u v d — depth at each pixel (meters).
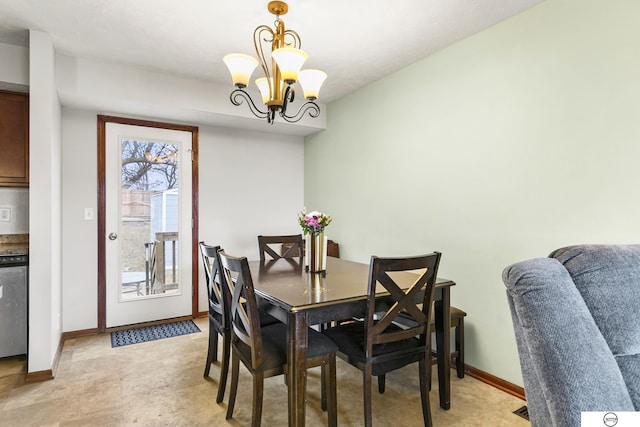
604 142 1.87
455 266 2.64
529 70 2.19
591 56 1.92
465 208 2.57
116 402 2.13
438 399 2.19
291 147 4.44
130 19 2.28
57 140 2.81
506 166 2.31
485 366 2.43
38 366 2.39
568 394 0.87
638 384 0.97
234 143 4.04
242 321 1.87
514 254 2.27
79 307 3.22
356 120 3.63
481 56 2.46
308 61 2.93
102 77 2.90
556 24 2.06
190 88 3.27
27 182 2.75
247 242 4.13
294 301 1.68
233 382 1.96
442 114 2.74
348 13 2.21
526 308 0.97
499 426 1.91
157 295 3.59
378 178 3.36
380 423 1.94
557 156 2.06
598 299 1.00
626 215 1.80
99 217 3.30
